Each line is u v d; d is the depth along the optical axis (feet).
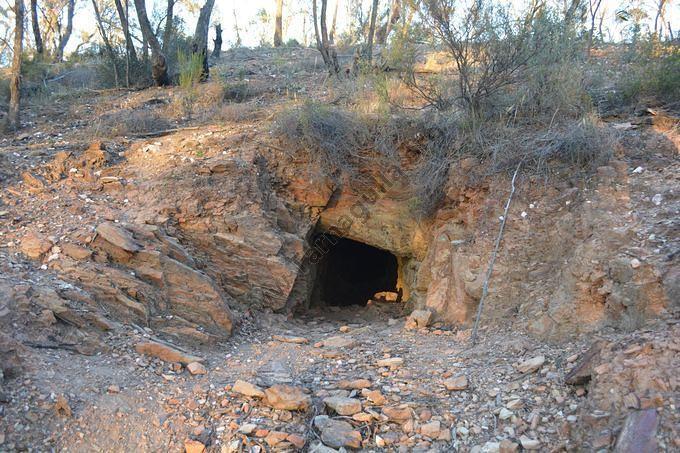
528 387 17.38
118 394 17.21
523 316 21.47
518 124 27.71
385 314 29.81
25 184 26.03
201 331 21.45
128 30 45.80
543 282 21.98
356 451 16.24
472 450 15.61
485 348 20.47
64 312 18.86
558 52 28.50
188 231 25.39
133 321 20.49
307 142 28.89
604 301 18.98
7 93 41.93
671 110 27.73
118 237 22.49
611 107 29.30
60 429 15.71
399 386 18.76
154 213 25.11
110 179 26.63
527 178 24.48
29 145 30.37
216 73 40.55
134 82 45.55
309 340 23.66
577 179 23.67
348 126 28.96
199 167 27.22
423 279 26.99
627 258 18.83
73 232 22.75
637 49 34.47
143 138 31.55
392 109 30.27
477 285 23.38
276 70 46.44
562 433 15.28
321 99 35.24
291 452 16.10
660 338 15.60
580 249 20.45
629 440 13.42
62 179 26.91
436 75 31.78
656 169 23.12
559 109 27.48
